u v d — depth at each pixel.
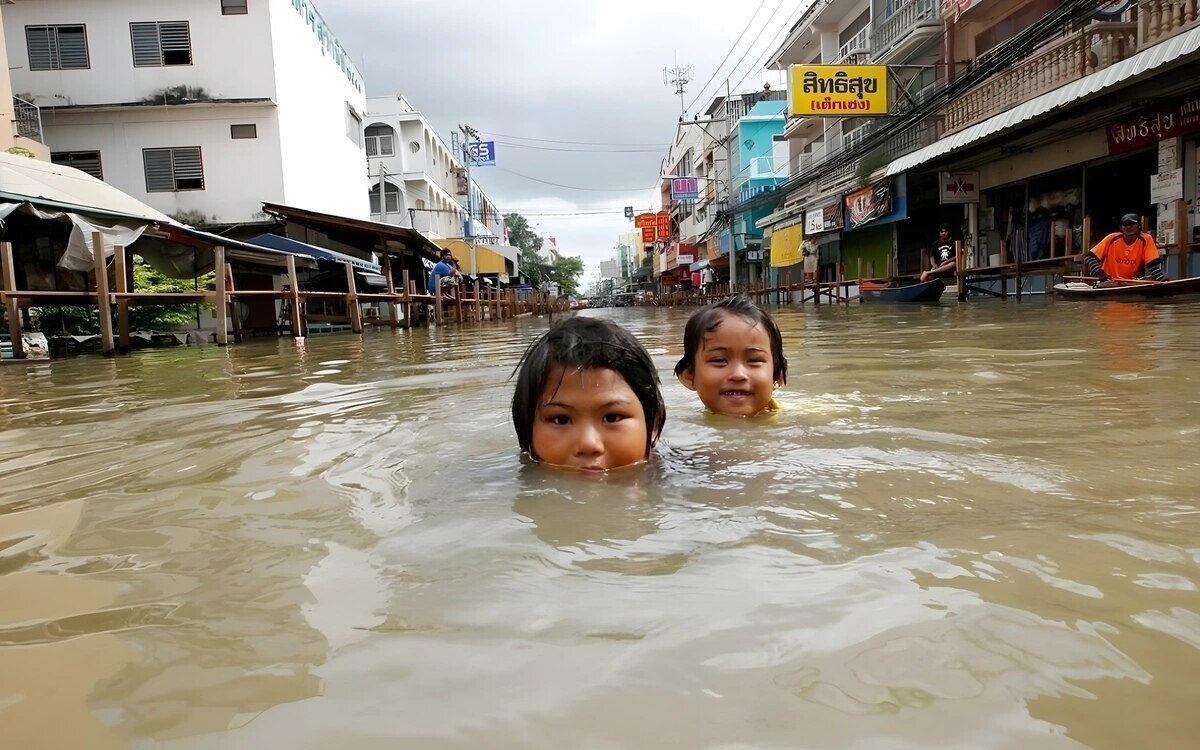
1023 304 12.38
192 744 0.76
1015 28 16.09
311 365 6.10
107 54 20.64
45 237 11.52
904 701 0.78
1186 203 11.59
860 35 23.17
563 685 0.84
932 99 15.71
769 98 39.56
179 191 21.16
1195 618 0.95
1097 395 2.83
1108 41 12.55
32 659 0.95
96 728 0.79
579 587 1.11
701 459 1.98
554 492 1.67
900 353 5.03
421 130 41.72
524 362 2.03
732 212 33.03
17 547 1.42
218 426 2.88
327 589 1.14
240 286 19.19
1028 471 1.73
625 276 110.25
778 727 0.75
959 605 1.00
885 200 19.81
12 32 20.41
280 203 21.30
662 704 0.79
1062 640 0.90
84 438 2.73
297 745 0.75
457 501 1.62
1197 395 2.74
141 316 16.41
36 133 19.55
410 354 7.13
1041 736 0.72
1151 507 1.42
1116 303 10.55
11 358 8.52
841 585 1.08
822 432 2.31
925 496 1.55
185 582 1.20
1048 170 15.01
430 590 1.12
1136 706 0.77
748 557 1.21
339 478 1.89
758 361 2.70
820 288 23.22
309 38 24.11
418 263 23.12
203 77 20.81
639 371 1.97
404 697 0.83
